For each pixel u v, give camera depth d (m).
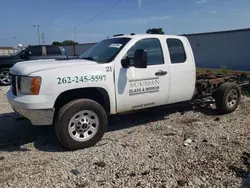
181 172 3.36
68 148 4.06
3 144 4.42
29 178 3.24
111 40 5.18
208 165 3.54
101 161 3.67
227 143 4.30
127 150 4.05
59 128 3.95
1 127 5.31
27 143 4.45
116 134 4.84
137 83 4.70
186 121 5.60
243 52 18.12
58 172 3.38
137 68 4.67
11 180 3.19
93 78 4.20
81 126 4.11
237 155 3.83
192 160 3.69
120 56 4.54
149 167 3.49
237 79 6.99
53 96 3.92
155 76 4.91
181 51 5.43
